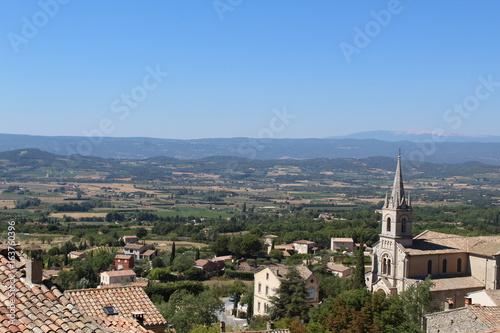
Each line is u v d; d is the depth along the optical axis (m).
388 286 120.50
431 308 101.69
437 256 121.44
